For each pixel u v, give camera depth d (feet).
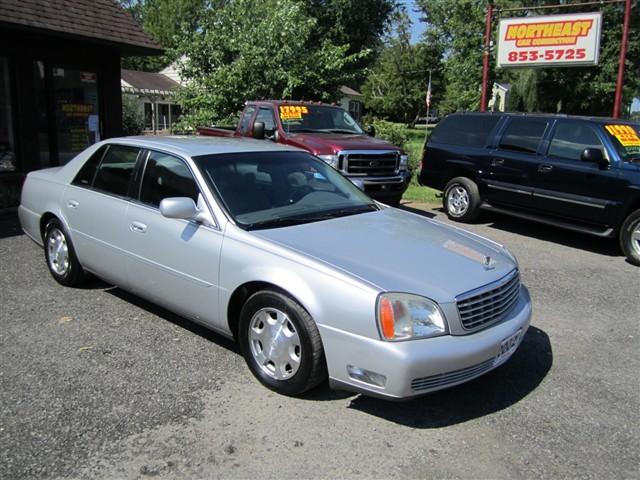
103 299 17.52
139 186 15.46
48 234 18.72
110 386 12.25
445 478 9.61
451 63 109.50
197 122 50.80
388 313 10.50
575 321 17.44
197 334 15.11
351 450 10.28
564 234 30.66
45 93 34.42
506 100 120.98
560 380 13.38
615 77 96.12
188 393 12.05
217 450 10.14
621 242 24.99
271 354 12.09
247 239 12.63
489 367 11.54
